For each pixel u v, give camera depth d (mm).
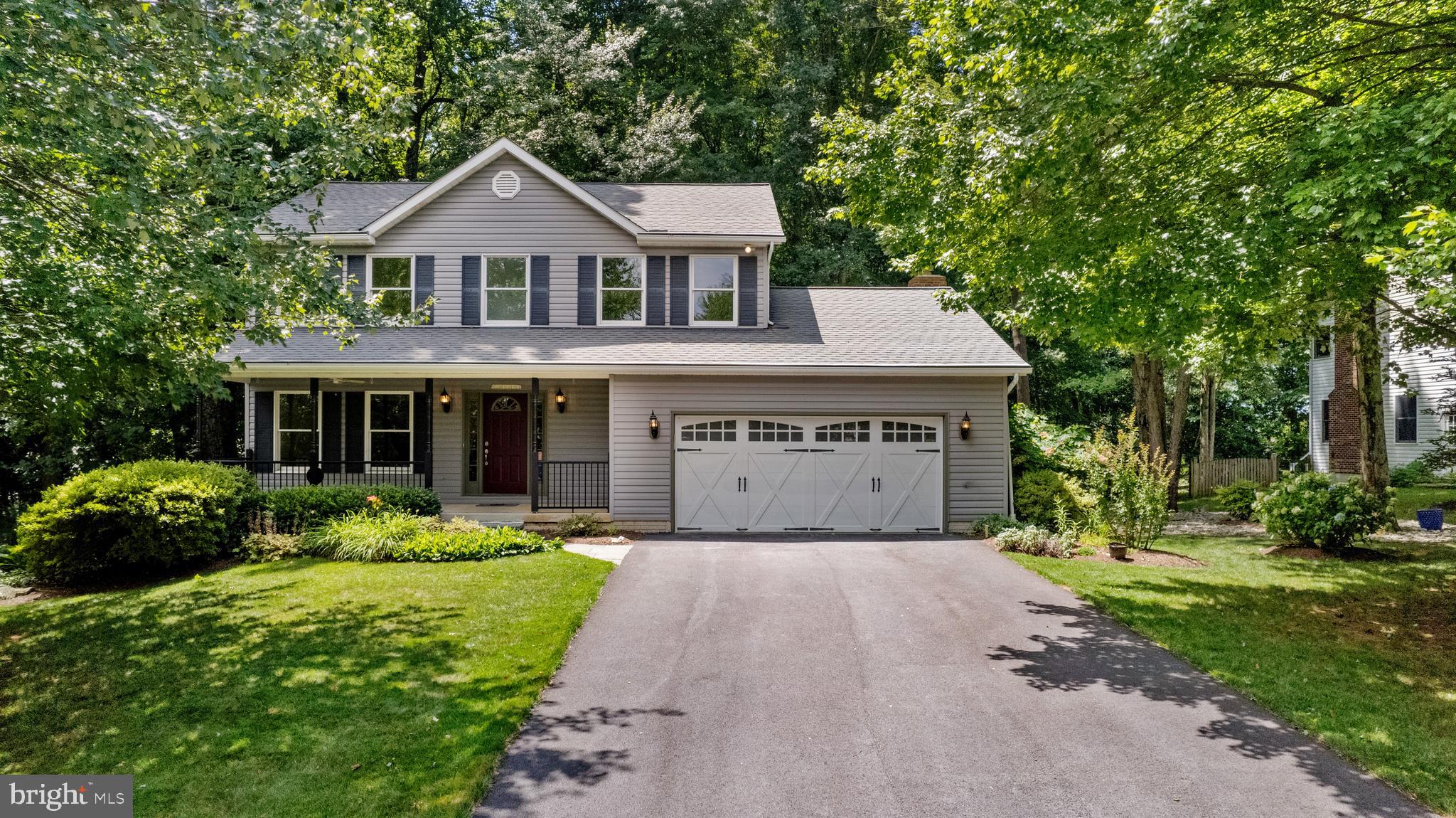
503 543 11711
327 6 6699
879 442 14852
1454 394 16125
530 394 17094
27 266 6645
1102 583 9930
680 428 14719
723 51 29609
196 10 5977
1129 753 5332
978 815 4578
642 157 24656
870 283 26672
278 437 16578
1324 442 24672
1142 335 9031
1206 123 8117
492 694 6246
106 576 10844
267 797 4707
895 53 28109
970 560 11469
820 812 4613
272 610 8641
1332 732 5566
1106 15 6988
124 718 5863
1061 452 16109
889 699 6285
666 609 8781
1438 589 9508
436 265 16219
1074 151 7234
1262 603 8953
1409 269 5926
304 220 16188
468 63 27750
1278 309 9594
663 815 4582
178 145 6582
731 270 16406
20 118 5805
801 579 10164
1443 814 4543
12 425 9281
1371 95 7176
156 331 7746
